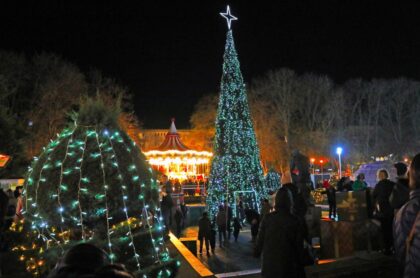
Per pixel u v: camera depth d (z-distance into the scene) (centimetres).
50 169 614
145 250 633
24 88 3525
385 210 727
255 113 4547
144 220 664
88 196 595
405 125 5022
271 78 4656
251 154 2080
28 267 574
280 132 4619
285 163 4522
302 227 447
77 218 587
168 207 1575
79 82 3697
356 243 771
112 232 596
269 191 2161
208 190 2100
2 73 3338
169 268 655
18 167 2758
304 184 1031
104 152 626
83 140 630
